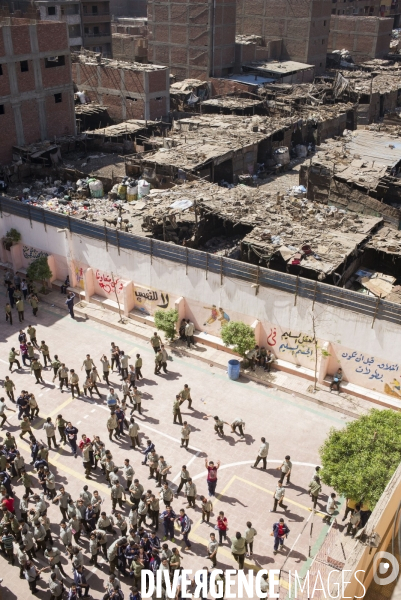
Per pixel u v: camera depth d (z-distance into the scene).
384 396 26.08
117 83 64.12
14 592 18.36
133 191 43.09
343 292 25.20
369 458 18.17
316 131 62.59
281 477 21.39
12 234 36.62
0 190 45.81
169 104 66.75
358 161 43.75
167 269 30.47
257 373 28.36
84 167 49.69
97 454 22.16
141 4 153.38
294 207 36.75
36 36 50.19
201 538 20.05
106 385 27.89
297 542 19.81
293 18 89.38
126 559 18.38
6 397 27.19
